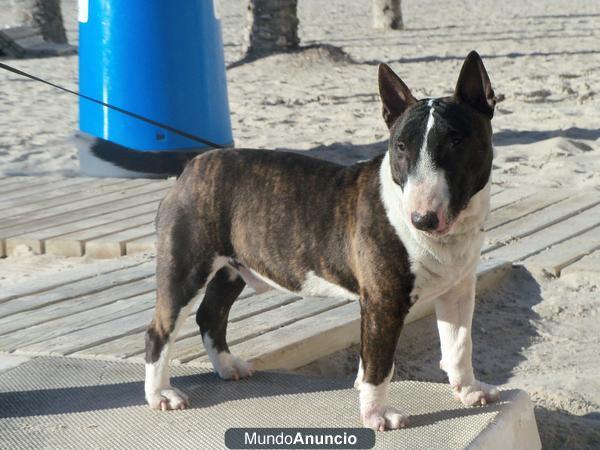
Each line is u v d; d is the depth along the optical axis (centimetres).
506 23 4022
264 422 649
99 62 1492
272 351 779
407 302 611
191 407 679
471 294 646
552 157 1614
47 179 1532
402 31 3800
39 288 1001
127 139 1495
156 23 1463
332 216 632
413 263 597
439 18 4312
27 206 1358
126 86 1481
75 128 2008
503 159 1603
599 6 4666
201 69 1504
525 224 1209
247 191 658
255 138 1844
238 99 2342
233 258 675
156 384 678
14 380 738
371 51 3194
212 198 662
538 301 991
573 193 1361
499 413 644
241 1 5234
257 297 933
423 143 562
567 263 1052
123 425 654
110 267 1088
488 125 593
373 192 611
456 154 563
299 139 1827
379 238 601
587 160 1584
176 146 1497
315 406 674
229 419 658
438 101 586
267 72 2739
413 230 589
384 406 631
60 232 1209
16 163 1666
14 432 649
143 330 848
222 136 1553
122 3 1465
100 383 728
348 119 2036
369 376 625
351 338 859
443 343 664
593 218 1230
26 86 2578
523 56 2975
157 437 635
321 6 4975
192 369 751
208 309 725
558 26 3841
